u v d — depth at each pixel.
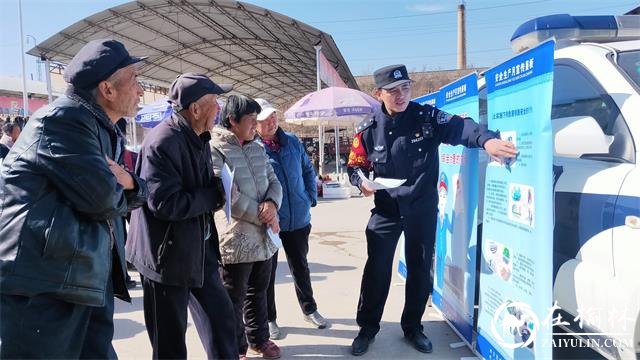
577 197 2.54
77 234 1.70
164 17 17.05
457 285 3.45
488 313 2.94
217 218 2.97
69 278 1.68
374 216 3.32
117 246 2.03
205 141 2.49
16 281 1.60
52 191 1.71
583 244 2.48
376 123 3.25
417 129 3.12
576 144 2.48
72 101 1.80
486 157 3.19
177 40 20.30
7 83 22.53
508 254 2.68
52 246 1.63
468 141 2.88
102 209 1.74
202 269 2.42
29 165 1.68
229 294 2.98
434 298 4.03
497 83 2.80
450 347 3.31
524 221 2.49
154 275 2.33
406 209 3.17
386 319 3.85
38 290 1.63
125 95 1.94
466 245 3.27
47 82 16.61
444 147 3.73
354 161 3.41
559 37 3.26
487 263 2.96
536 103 2.35
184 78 2.39
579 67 2.96
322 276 5.23
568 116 2.97
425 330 3.63
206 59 24.38
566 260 2.61
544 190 2.29
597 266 2.38
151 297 2.42
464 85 3.38
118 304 4.41
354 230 8.18
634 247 2.16
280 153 3.56
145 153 2.29
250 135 3.01
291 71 28.56
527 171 2.45
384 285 3.29
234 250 2.90
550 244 2.28
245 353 3.04
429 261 3.27
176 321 2.40
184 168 2.36
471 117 3.25
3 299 1.63
